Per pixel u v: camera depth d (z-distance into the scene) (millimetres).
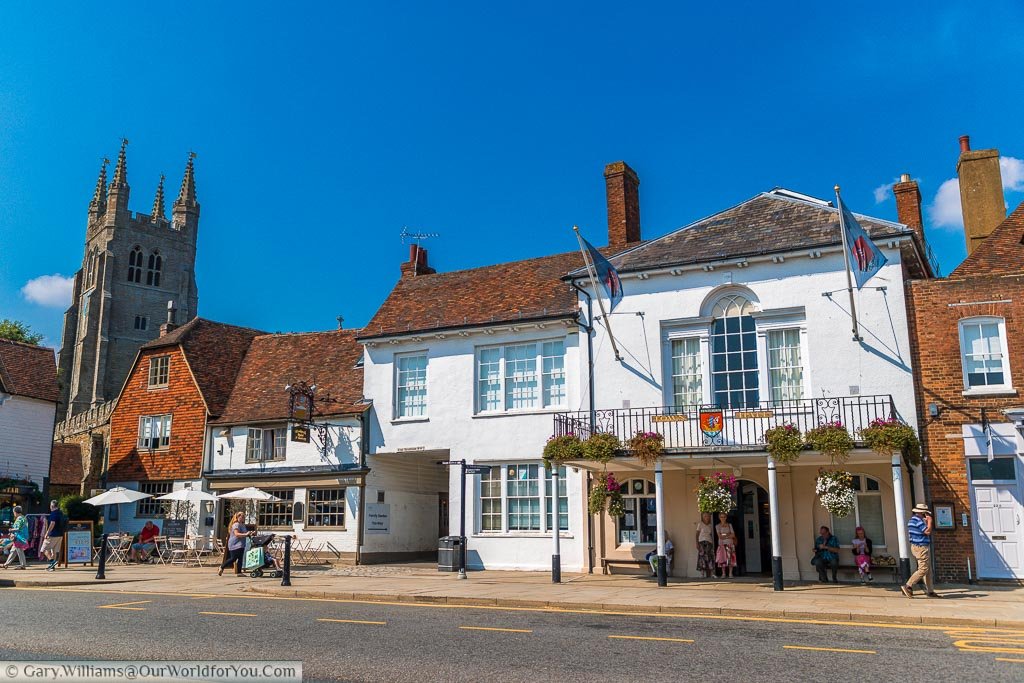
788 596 15195
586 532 21156
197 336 31484
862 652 9477
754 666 8680
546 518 22219
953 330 18156
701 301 20234
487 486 23188
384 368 25562
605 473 19391
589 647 9875
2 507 29141
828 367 18688
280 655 9453
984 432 17531
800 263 19359
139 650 9812
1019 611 12742
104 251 91812
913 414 17891
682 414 19484
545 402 22734
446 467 28938
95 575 20891
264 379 29922
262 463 27438
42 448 31453
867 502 18312
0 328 77125
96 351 89062
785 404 18969
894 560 17531
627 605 13812
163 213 98812
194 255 101000
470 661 9039
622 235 25531
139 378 31234
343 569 22906
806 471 18891
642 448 17766
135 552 26141
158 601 15297
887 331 18328
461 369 24094
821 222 19938
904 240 18406
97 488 37219
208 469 28516
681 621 12258
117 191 94062
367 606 14406
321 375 28484
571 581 18734
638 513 20625
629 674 8305
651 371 20562
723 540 18938
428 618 12641
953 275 21000
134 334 93250
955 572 17406
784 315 19391
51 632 11242
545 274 25172
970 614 12336
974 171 25844
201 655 9469
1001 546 17234
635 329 20953
